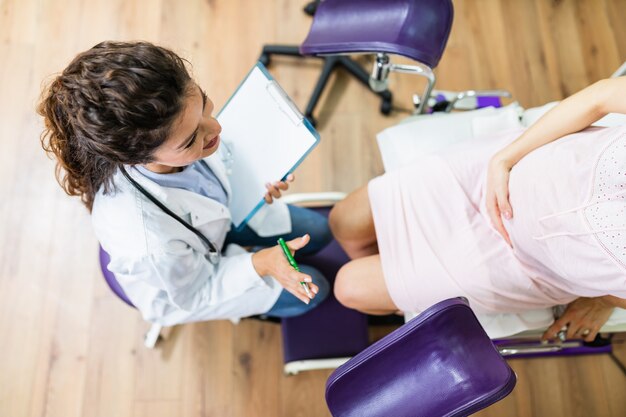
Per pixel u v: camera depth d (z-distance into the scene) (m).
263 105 1.05
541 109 1.33
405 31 1.10
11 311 1.69
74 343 1.67
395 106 1.92
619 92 0.83
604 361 1.62
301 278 0.99
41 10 2.00
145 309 1.09
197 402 1.62
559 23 2.00
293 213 1.43
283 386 1.64
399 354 0.87
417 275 1.11
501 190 1.00
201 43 1.99
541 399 1.59
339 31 1.19
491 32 2.00
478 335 0.86
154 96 0.68
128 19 2.00
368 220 1.29
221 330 1.69
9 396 1.61
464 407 0.78
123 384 1.63
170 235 0.93
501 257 1.06
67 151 0.80
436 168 1.17
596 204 0.79
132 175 0.89
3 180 1.81
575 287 0.95
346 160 1.87
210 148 0.90
